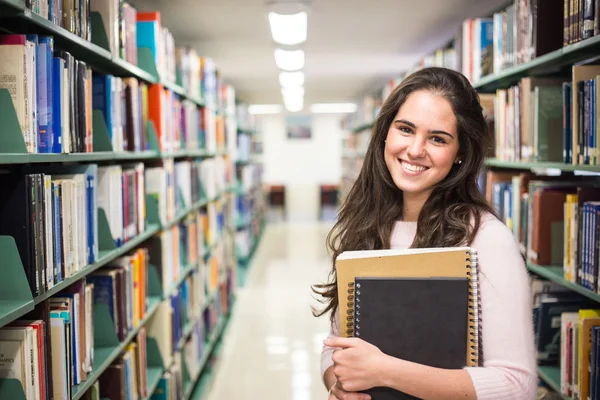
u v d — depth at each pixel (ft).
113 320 6.95
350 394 3.79
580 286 6.39
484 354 3.73
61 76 5.20
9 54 4.52
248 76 20.85
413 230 4.50
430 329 3.74
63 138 5.25
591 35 5.84
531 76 8.52
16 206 4.51
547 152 7.61
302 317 17.44
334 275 4.96
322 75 20.92
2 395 4.44
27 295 4.45
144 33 9.04
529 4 7.58
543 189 7.89
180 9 10.88
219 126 16.48
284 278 22.81
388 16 11.80
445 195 4.30
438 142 4.13
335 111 40.32
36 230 4.63
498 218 4.11
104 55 6.50
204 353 12.80
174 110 10.48
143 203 8.43
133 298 7.73
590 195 6.41
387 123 4.47
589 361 6.15
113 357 6.65
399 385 3.64
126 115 7.72
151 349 9.22
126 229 7.54
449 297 3.72
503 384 3.53
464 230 3.99
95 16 6.73
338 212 5.10
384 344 3.79
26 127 4.57
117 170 7.13
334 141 42.65
